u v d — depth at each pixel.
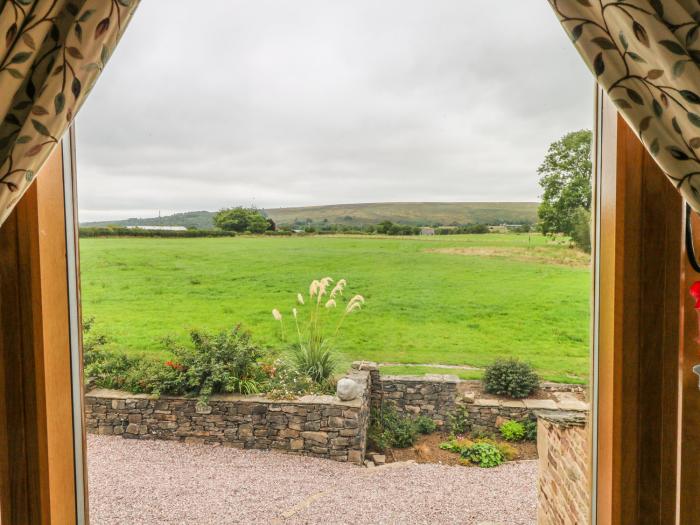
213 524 2.94
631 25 0.68
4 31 0.75
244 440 3.76
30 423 1.09
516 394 3.82
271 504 3.14
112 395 3.68
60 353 1.16
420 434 3.82
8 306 1.07
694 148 0.68
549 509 2.38
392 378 4.40
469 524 2.88
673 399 1.00
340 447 3.74
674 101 0.68
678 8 0.67
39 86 0.79
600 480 1.10
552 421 2.35
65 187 1.20
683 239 0.92
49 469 1.11
